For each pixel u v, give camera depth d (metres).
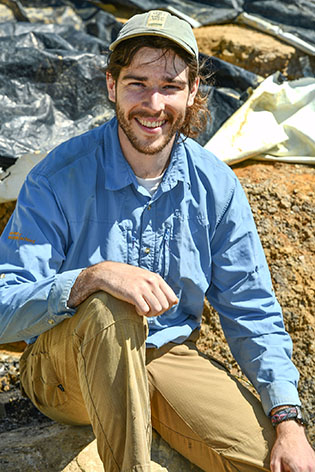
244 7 4.54
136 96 1.97
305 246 3.00
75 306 1.85
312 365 2.67
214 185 2.15
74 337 1.83
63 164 2.06
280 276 2.89
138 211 2.07
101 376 1.77
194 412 2.02
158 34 1.92
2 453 2.16
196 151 2.18
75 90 3.39
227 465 1.99
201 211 2.12
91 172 2.07
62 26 4.21
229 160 3.29
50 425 2.45
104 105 3.42
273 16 4.47
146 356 2.11
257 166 3.35
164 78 1.97
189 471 2.10
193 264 2.12
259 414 2.04
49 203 2.02
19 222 2.01
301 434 1.99
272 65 4.22
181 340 2.18
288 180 3.26
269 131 3.41
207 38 4.33
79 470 2.07
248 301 2.19
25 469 2.09
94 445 2.16
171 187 2.09
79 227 2.05
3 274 1.96
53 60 3.40
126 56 1.96
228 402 2.03
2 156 3.10
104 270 1.82
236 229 2.17
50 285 1.85
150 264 2.09
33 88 3.35
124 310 1.78
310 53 4.27
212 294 2.27
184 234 2.10
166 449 2.13
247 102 3.47
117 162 2.07
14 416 2.62
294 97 3.53
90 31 4.24
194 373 2.10
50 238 2.02
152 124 1.99
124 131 2.03
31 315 1.88
